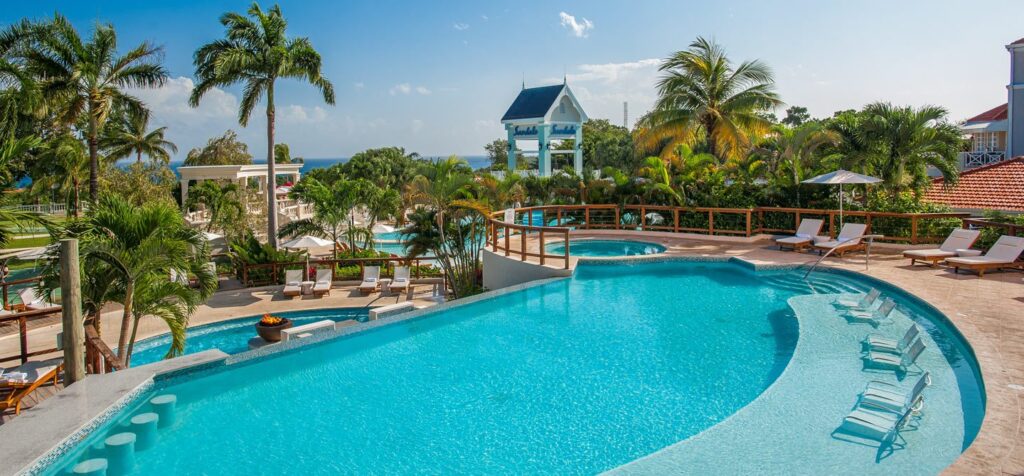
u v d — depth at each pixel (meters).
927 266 14.55
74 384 7.68
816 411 7.00
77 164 31.02
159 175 41.03
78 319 7.80
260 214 31.64
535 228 15.23
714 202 20.78
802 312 11.23
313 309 16.52
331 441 6.88
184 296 10.44
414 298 17.58
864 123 18.92
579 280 14.91
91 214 10.02
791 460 5.89
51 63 22.23
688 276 15.27
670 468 5.84
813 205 19.64
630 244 20.17
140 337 13.73
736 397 7.81
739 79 23.80
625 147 53.91
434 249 18.17
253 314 15.94
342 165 66.25
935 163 18.62
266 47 23.78
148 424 7.16
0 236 10.16
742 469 5.77
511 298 13.14
